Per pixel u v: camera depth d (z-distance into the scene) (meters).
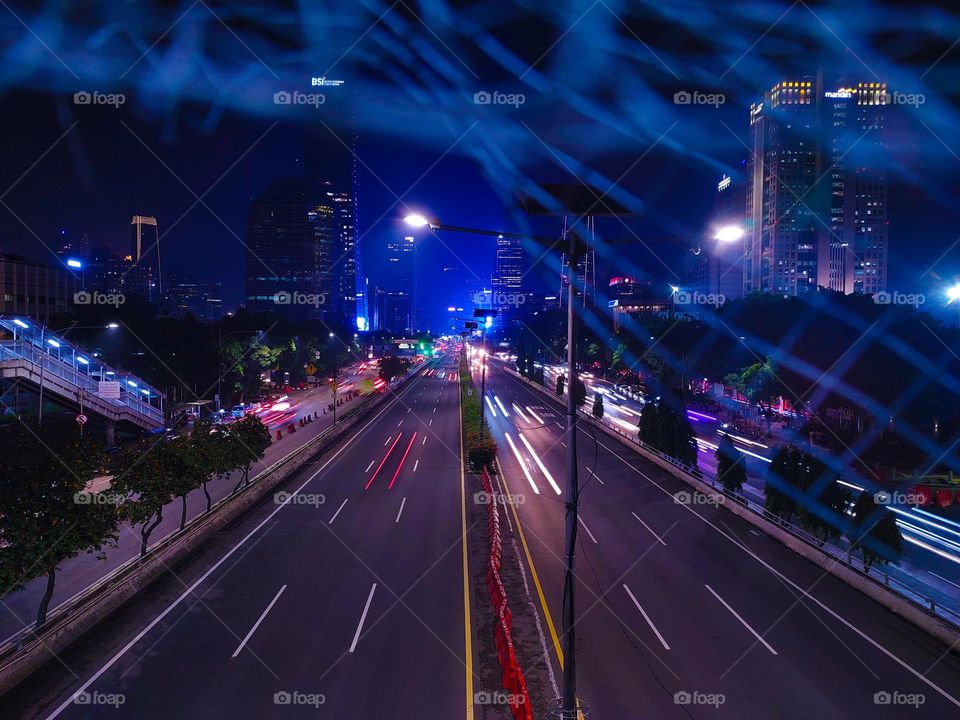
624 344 91.69
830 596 20.89
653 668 16.28
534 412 70.31
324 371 115.62
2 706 14.39
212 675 15.70
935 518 31.31
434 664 16.23
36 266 78.00
